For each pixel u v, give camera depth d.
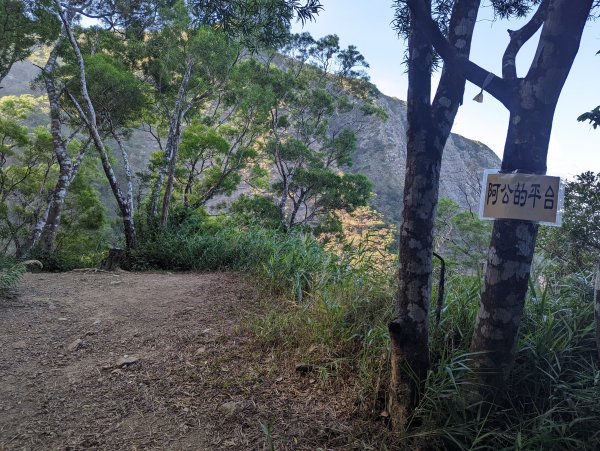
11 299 6.18
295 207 20.78
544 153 2.59
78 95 14.05
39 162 23.41
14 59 14.34
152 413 3.33
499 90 2.67
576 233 6.24
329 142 23.03
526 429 2.74
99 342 4.79
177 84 16.23
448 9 4.31
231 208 21.08
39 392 3.70
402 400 2.95
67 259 13.24
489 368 2.80
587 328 3.29
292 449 2.88
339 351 3.92
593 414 2.79
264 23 3.87
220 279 7.74
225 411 3.28
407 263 2.94
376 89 24.09
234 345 4.43
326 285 5.21
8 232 21.02
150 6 16.23
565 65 2.51
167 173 15.17
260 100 17.53
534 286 4.13
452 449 2.77
